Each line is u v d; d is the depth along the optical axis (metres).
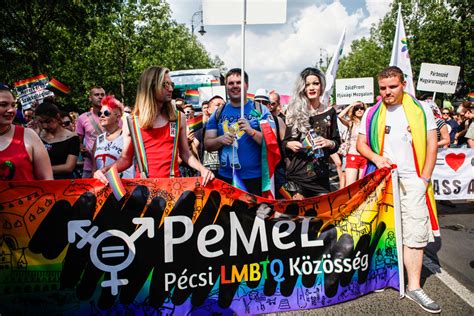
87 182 2.58
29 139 2.68
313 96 3.79
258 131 3.47
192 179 2.73
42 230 2.50
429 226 3.14
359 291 3.05
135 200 2.65
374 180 3.05
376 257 3.10
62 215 2.54
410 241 3.07
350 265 3.01
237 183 3.44
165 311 2.70
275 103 6.36
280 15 3.46
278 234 2.87
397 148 3.18
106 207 2.60
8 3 10.77
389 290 3.19
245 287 2.83
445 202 6.66
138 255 2.65
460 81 20.69
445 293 3.22
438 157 5.99
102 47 19.55
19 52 12.18
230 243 2.79
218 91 10.33
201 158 5.20
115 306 2.62
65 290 2.54
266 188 3.43
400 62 6.04
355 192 3.00
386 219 3.11
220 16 3.46
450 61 19.91
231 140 3.34
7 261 2.46
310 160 3.70
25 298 2.50
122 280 2.63
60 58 14.55
